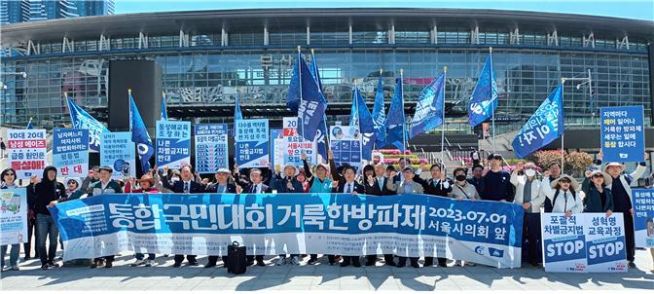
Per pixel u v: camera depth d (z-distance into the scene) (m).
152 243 8.49
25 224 8.41
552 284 7.09
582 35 63.12
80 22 58.62
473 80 56.06
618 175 8.61
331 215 8.46
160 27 59.25
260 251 8.42
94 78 57.94
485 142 46.19
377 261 8.80
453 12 55.59
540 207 8.32
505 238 8.16
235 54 56.69
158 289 6.91
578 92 58.47
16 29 60.16
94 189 8.87
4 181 8.96
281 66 56.09
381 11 55.50
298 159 13.28
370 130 14.70
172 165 12.98
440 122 12.92
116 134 13.23
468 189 8.66
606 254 7.82
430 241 8.30
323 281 7.31
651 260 8.81
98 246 8.44
